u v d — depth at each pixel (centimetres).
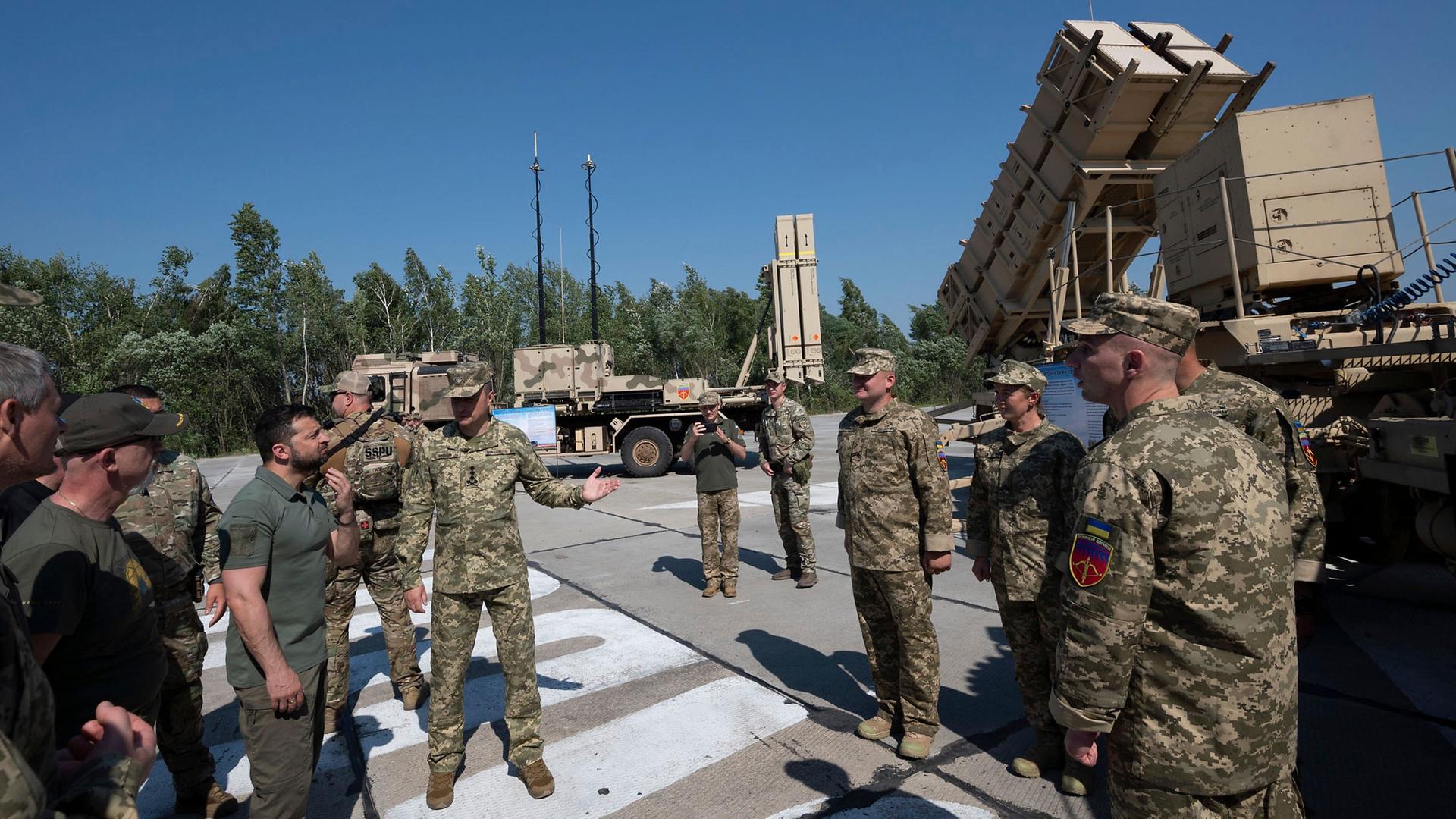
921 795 292
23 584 177
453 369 314
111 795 115
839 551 742
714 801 293
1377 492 526
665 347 4297
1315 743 318
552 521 994
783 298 1205
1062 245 812
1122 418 189
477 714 392
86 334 3516
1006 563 306
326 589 374
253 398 3475
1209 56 709
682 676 425
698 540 821
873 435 328
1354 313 510
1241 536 156
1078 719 162
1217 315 650
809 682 408
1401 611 475
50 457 136
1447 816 259
